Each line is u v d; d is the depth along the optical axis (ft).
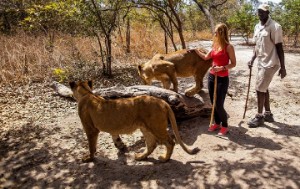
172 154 16.24
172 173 14.46
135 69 36.78
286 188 12.87
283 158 15.24
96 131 15.66
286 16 62.28
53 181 14.33
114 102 14.99
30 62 35.50
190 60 20.52
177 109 19.13
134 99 14.92
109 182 14.06
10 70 32.68
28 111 23.06
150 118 14.55
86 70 34.73
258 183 13.28
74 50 39.52
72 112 23.02
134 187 13.56
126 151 16.98
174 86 21.03
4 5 38.55
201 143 17.22
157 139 15.17
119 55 43.11
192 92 20.61
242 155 15.70
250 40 80.94
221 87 17.29
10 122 20.94
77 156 16.58
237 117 20.88
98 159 16.17
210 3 44.91
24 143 18.02
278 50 17.61
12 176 14.80
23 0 36.40
